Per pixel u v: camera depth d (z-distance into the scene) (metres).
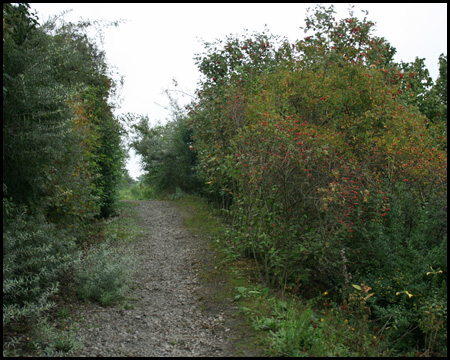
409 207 5.63
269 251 5.45
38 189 4.83
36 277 4.16
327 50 7.98
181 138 15.83
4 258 3.97
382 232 5.36
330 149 5.46
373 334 4.24
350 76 6.98
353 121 6.58
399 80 7.88
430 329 4.38
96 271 5.28
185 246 8.29
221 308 4.94
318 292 5.90
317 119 6.89
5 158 4.32
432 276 5.03
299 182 5.52
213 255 7.31
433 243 5.42
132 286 5.77
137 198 22.94
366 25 8.17
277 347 3.70
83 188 6.93
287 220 5.54
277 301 4.91
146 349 3.82
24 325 3.91
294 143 5.23
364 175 5.76
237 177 6.05
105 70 11.24
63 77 7.00
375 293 5.17
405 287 4.93
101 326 4.28
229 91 7.29
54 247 5.01
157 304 5.17
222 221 10.06
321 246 5.35
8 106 4.29
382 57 8.22
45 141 4.44
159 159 19.53
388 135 6.34
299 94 6.93
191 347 3.90
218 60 9.24
